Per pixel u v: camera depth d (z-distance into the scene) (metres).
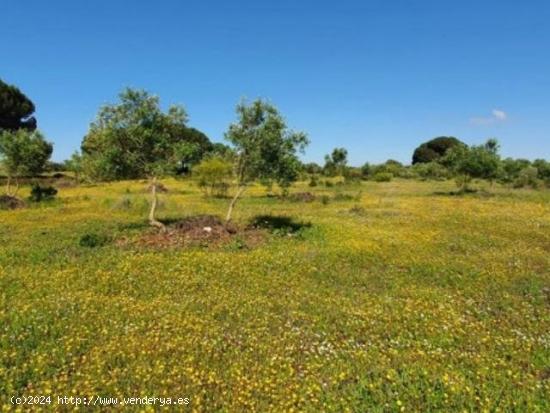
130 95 22.80
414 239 22.91
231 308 12.34
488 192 53.19
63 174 78.75
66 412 7.55
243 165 24.58
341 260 18.28
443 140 138.25
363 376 8.81
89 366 8.92
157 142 23.20
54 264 16.61
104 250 19.11
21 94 80.19
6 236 22.00
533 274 16.67
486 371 9.09
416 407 7.84
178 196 47.44
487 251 20.61
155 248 19.61
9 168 39.19
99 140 23.25
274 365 9.19
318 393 8.15
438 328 11.30
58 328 10.59
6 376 8.40
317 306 12.73
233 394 8.09
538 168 69.38
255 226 25.50
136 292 13.69
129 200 35.88
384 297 13.81
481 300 13.82
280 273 16.17
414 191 57.53
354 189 60.97
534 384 8.66
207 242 20.98
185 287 14.16
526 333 11.24
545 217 31.11
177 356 9.44
